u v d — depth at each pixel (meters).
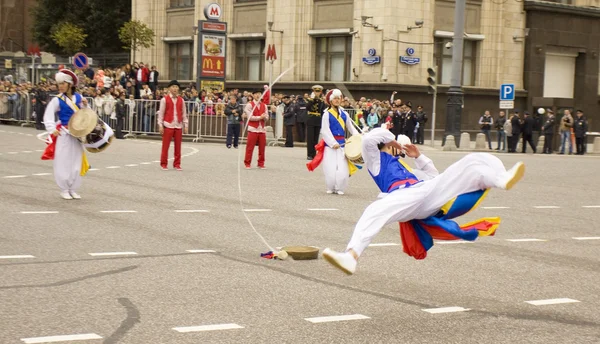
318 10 42.03
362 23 39.47
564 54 45.16
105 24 59.59
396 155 7.80
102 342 5.98
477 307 7.41
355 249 6.83
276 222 12.09
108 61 58.28
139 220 11.82
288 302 7.36
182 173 18.95
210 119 33.09
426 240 7.25
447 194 7.04
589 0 46.09
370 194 16.23
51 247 9.61
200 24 36.56
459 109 34.97
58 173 13.67
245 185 16.91
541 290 8.19
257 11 45.09
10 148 24.62
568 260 9.88
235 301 7.34
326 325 6.64
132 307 7.02
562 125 35.75
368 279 8.45
